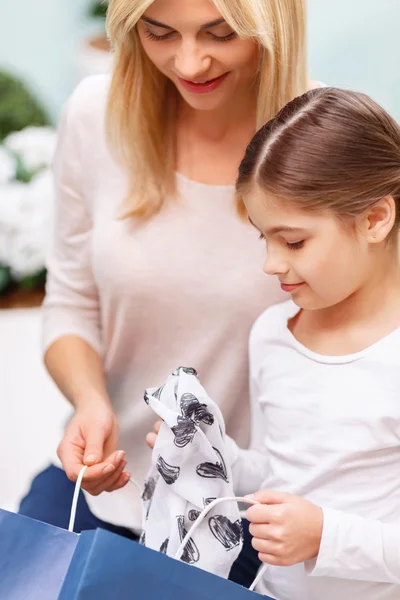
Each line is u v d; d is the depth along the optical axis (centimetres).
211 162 182
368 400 146
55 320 202
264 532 137
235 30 155
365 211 142
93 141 192
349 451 146
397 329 148
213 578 125
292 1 163
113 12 164
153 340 188
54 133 404
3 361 365
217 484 147
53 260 210
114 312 189
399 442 145
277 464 157
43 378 361
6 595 131
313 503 145
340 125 141
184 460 145
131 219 184
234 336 183
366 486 147
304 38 168
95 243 188
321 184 138
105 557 121
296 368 157
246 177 146
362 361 149
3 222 378
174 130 184
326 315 156
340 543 137
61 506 191
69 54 459
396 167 144
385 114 147
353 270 145
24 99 420
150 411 191
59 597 123
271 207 142
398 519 145
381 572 138
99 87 195
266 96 168
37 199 379
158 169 182
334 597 150
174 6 154
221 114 178
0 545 133
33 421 337
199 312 183
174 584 124
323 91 148
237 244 180
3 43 455
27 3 452
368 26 425
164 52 163
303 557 138
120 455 158
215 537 146
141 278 182
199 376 188
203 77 163
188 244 181
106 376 198
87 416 176
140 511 188
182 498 146
